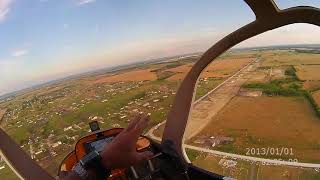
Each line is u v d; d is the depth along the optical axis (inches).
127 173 105.3
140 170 106.3
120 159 60.8
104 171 61.7
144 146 123.5
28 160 106.2
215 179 106.5
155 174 108.3
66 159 140.8
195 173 112.3
